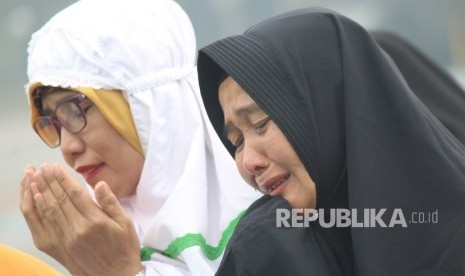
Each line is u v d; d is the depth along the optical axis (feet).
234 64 19.36
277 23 19.98
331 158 19.36
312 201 19.40
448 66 40.55
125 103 23.35
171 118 23.68
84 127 23.08
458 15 40.47
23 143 36.83
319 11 20.27
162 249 22.77
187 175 23.12
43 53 23.58
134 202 23.95
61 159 37.01
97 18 23.61
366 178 18.65
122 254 21.57
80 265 21.71
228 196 23.40
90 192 24.12
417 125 19.06
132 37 23.61
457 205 18.78
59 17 23.95
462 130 28.96
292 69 19.40
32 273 17.58
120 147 23.31
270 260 18.44
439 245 18.45
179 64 24.22
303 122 19.17
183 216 22.63
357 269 18.58
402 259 18.38
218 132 21.33
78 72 23.09
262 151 19.24
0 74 36.35
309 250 18.69
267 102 19.03
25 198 22.03
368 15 40.19
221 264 18.62
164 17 24.29
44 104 23.62
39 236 21.94
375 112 19.24
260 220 18.74
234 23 38.42
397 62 30.45
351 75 19.44
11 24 36.11
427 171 18.89
